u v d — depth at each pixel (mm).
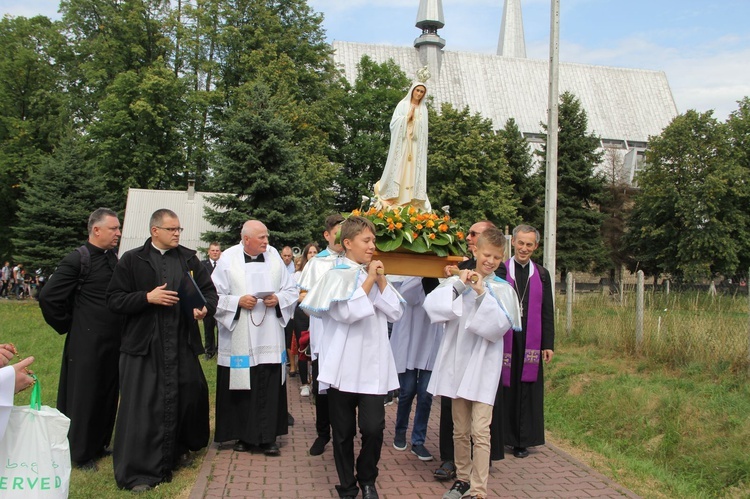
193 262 5621
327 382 4547
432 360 5953
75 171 27141
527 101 60812
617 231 42344
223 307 5918
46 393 8430
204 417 5770
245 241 6133
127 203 26438
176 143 31203
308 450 6207
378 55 57812
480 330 4656
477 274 4766
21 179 31844
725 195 35312
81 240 27203
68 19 32938
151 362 5168
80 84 34438
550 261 11148
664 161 37156
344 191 37125
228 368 6027
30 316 18531
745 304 11789
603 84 65000
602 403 7914
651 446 6766
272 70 29922
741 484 5719
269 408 5957
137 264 5234
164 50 31578
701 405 7074
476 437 4684
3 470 3086
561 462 6102
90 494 4820
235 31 31016
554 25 11148
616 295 14703
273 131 21750
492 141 36344
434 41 58188
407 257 5609
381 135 37062
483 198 34000
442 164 34094
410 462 5887
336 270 4656
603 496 5102
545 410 8258
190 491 4941
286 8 33344
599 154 39844
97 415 5547
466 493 4875
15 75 33250
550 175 11156
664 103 66000
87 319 5566
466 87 59250
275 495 4891
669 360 9148
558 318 12555
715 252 34969
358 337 4613
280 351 6066
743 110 38844
